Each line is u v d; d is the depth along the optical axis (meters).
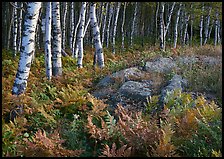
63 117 7.75
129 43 31.70
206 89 9.25
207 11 28.05
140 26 38.56
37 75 13.17
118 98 8.97
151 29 37.09
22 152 5.75
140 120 6.48
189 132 6.28
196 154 5.73
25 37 7.79
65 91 9.08
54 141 5.93
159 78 10.07
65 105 8.04
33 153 5.75
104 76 11.87
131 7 36.97
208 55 13.91
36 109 7.61
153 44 31.06
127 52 25.41
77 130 6.83
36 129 7.02
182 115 6.96
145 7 37.50
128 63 13.16
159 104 8.25
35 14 7.78
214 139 6.05
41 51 24.34
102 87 10.32
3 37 31.22
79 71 13.53
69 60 17.78
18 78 7.87
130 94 9.09
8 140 6.06
